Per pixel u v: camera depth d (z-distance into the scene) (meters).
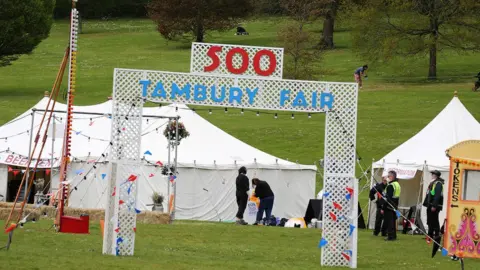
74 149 71.94
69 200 70.00
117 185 37.69
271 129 114.25
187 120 76.38
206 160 71.38
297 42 146.75
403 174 63.66
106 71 161.50
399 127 112.50
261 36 199.25
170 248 42.88
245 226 58.72
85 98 135.00
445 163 63.62
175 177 63.88
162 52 185.12
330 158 38.72
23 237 42.91
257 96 38.28
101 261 34.56
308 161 97.31
